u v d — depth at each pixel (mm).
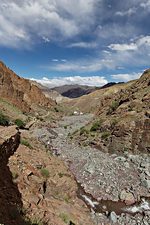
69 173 27703
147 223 20594
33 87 145750
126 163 33656
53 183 23000
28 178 20266
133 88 61031
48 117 107938
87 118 122250
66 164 33875
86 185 27250
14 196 15367
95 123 51406
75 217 18750
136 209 23172
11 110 77312
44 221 14625
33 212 15078
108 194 25656
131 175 30469
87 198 24391
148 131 38219
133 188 27125
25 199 16438
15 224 11656
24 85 138000
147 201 24859
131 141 39312
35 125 70500
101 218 20859
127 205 23828
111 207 23219
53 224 15180
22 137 31203
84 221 18938
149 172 30734
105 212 22109
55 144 47094
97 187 27016
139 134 39094
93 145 43875
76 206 21531
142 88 55875
